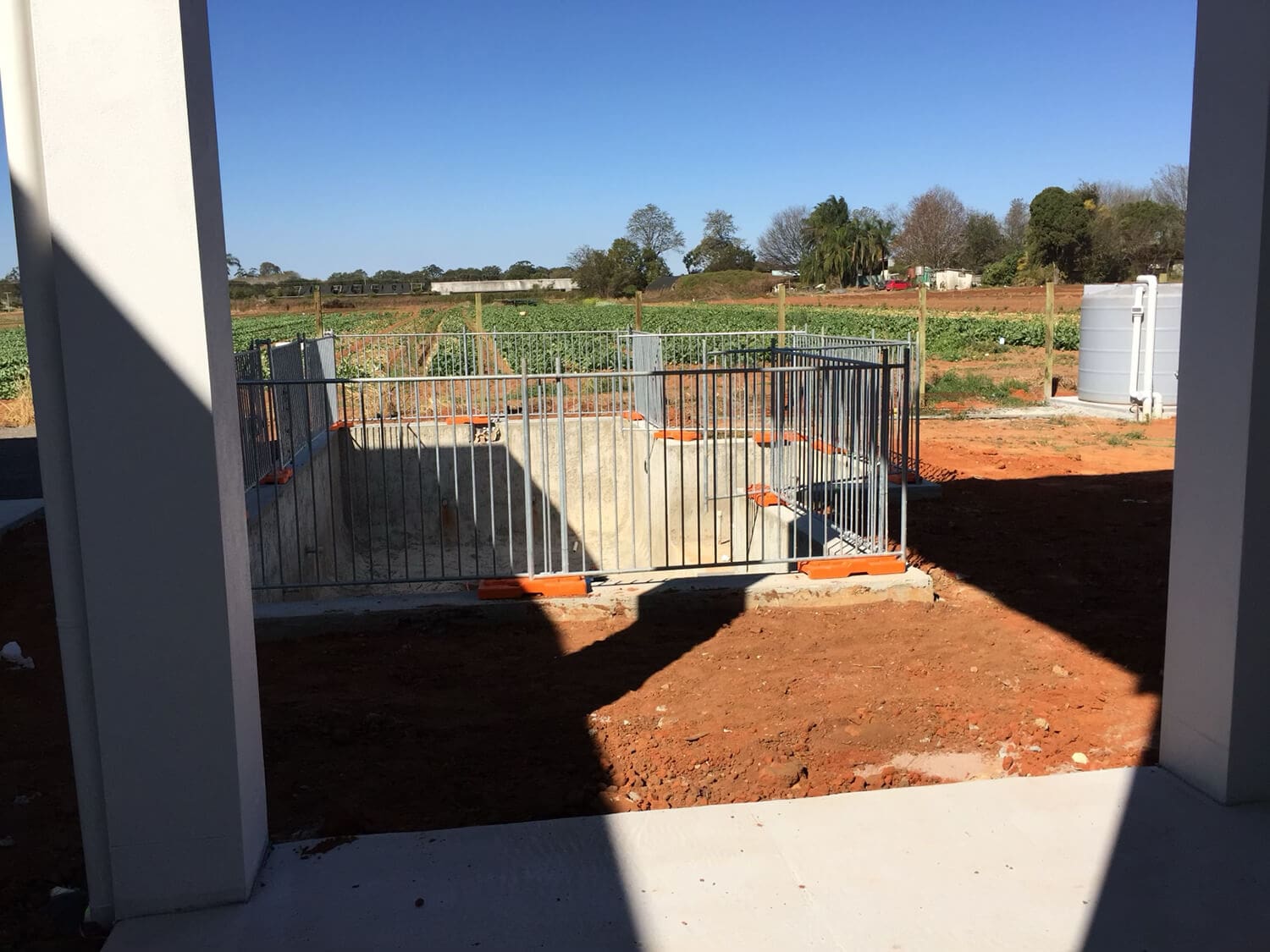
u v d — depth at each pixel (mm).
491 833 3438
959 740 4391
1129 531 8344
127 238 2676
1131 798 3555
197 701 2895
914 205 83688
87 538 2773
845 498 7449
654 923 2895
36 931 3031
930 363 23016
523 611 6184
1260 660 3363
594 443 11398
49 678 5367
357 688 5168
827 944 2781
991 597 6598
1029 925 2844
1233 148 3160
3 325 50812
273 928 2887
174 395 2744
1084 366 16156
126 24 2607
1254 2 3023
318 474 9742
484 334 15797
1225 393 3295
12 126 2652
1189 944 2740
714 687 5098
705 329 29891
